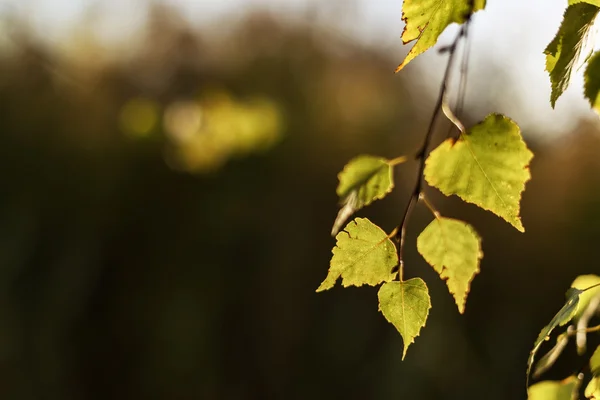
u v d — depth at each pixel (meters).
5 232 4.54
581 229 3.92
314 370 4.30
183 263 4.57
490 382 3.99
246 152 4.61
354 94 4.82
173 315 4.46
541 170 3.98
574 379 0.82
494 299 4.19
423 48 0.70
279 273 4.46
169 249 4.61
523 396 3.95
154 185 4.68
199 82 5.19
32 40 5.07
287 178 4.62
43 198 4.68
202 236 4.56
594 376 0.76
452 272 0.78
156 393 4.43
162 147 4.66
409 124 4.57
